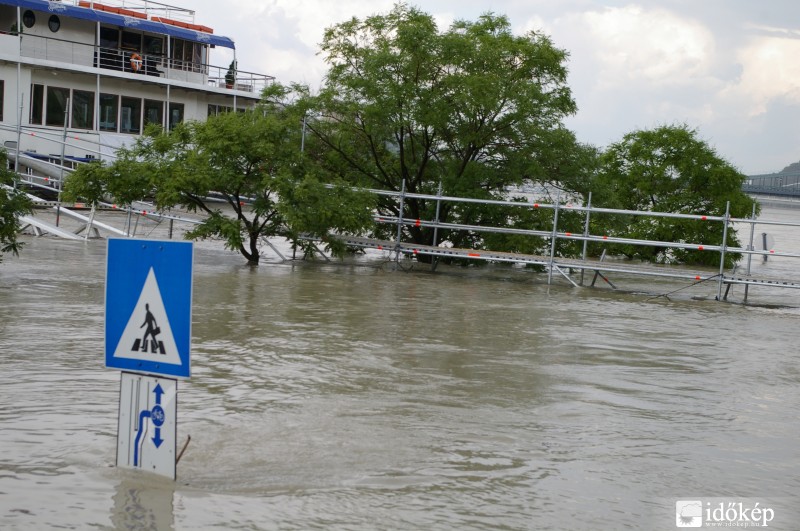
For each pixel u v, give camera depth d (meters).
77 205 28.95
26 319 10.52
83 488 5.07
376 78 22.47
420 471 5.69
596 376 9.12
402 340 10.59
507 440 6.50
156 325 5.18
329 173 21.31
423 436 6.49
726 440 6.89
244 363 8.74
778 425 7.47
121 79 32.28
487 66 22.88
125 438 5.37
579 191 23.77
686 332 12.87
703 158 29.36
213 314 11.76
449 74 22.70
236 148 17.97
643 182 29.66
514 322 12.77
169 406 5.21
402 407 7.32
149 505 4.86
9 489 5.01
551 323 12.92
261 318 11.62
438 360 9.47
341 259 19.84
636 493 5.48
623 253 28.95
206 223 18.53
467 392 8.02
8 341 9.20
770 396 8.68
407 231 23.91
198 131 18.53
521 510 5.07
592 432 6.87
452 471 5.72
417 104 22.23
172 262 5.10
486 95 21.83
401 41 22.36
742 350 11.48
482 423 6.95
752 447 6.71
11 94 29.62
